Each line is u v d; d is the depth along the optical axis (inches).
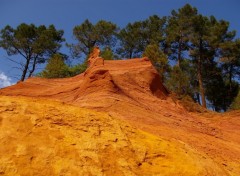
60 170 291.6
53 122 345.1
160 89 976.9
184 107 1026.7
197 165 371.6
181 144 422.9
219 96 1843.0
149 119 626.8
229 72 1843.0
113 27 1918.1
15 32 1839.3
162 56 1440.7
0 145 295.4
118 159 331.9
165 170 346.3
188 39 1813.5
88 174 299.1
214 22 1939.0
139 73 959.6
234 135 768.9
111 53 1601.9
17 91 1005.8
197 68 1835.6
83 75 1102.4
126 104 661.9
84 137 341.1
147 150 366.0
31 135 317.4
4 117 327.3
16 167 279.1
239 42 1766.7
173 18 1934.1
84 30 1900.8
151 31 1969.7
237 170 456.4
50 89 993.5
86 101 658.8
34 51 1797.5
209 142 590.2
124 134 375.9
